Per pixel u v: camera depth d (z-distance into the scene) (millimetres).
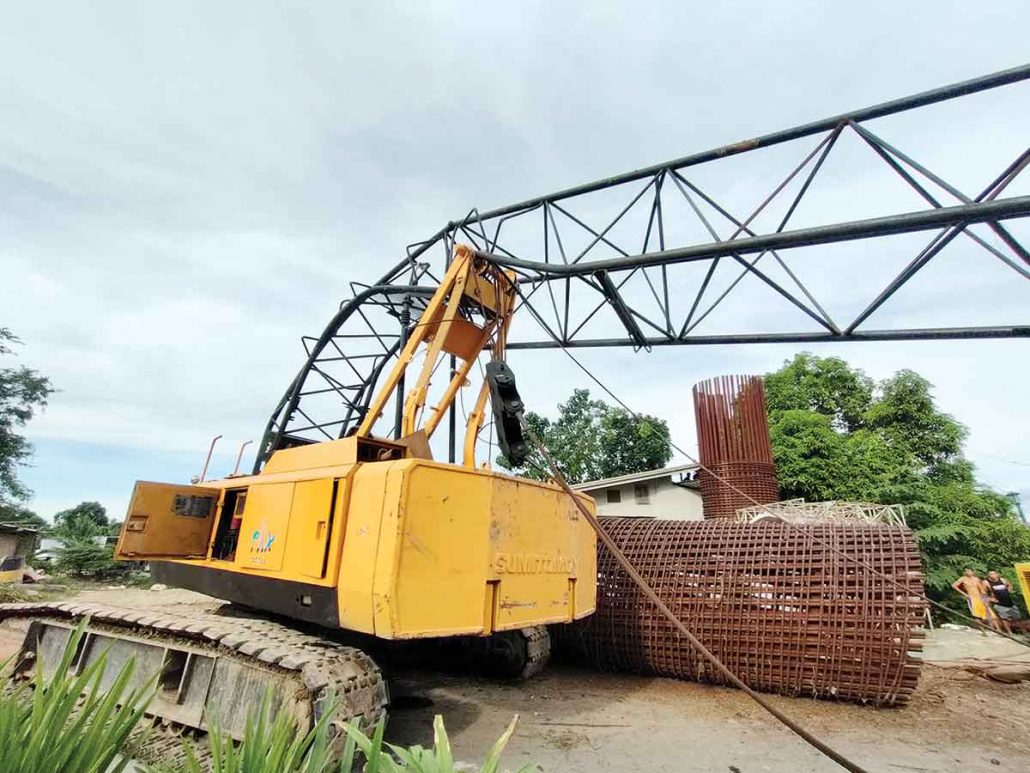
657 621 6840
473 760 4355
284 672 3828
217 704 4023
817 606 6074
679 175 6262
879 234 4746
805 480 18656
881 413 22516
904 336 5328
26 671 5223
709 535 7188
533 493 4891
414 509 3795
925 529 16703
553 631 7547
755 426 14430
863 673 5750
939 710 5746
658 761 4363
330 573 3982
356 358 12891
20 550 26109
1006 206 4062
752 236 5316
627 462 32844
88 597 15680
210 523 6023
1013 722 5383
